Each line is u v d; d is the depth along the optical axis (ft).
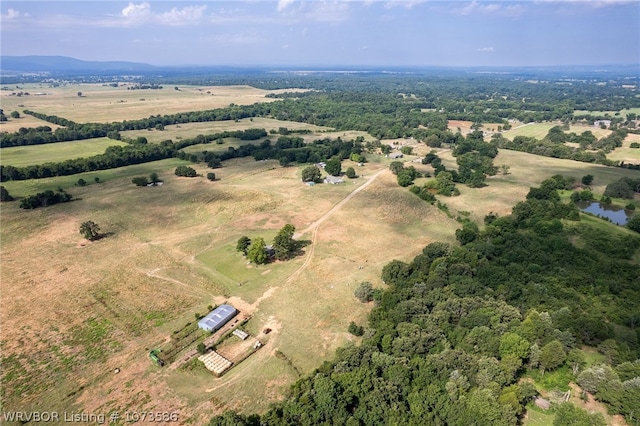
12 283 300.40
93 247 362.53
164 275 316.81
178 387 206.80
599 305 255.09
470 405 168.86
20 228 397.60
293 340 242.58
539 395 192.65
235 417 166.71
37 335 244.63
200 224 418.92
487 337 211.20
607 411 180.65
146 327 254.47
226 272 322.55
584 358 209.77
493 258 320.91
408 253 355.77
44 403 196.75
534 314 225.97
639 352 207.72
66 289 294.66
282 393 202.39
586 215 418.72
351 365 203.00
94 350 233.14
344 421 171.42
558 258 315.58
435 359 198.49
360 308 274.36
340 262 338.13
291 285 302.25
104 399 199.41
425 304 252.01
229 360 225.97
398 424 165.37
